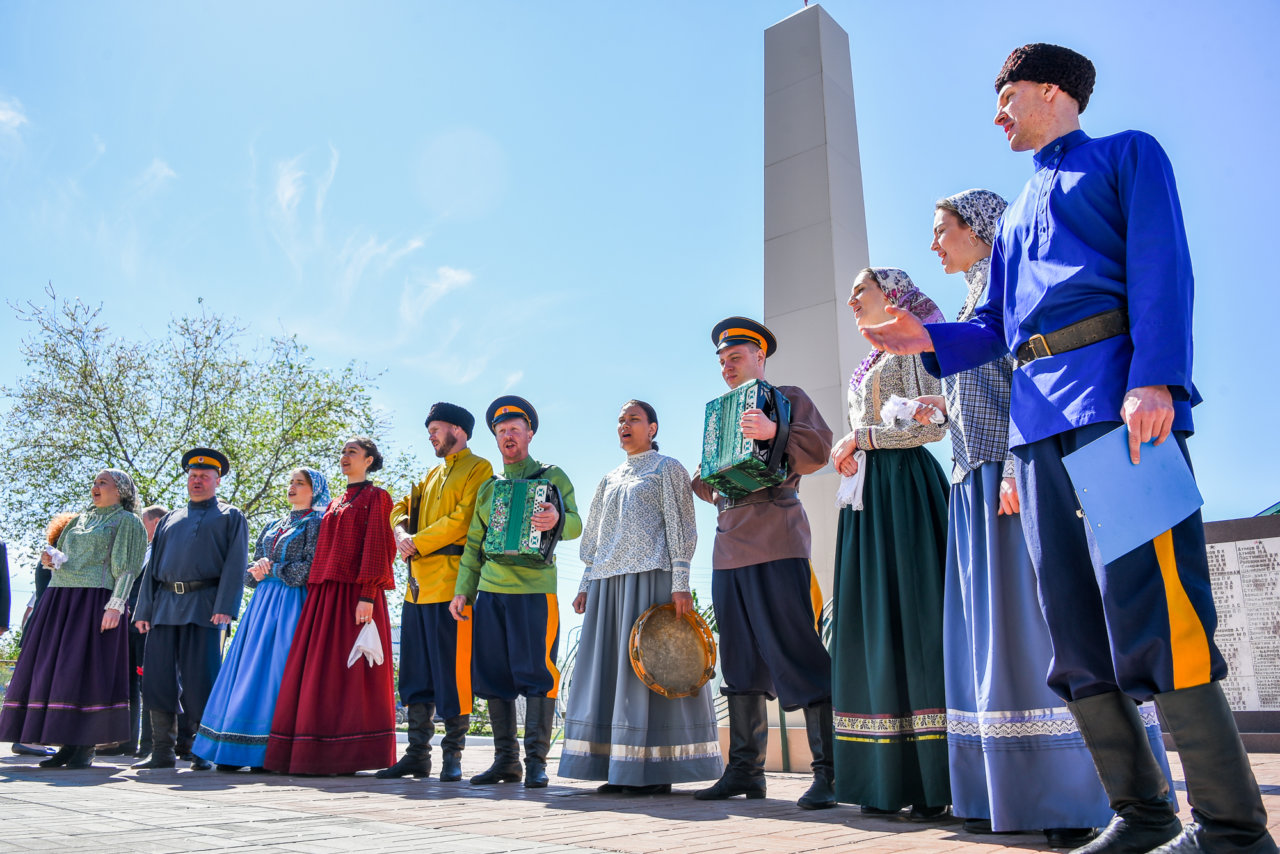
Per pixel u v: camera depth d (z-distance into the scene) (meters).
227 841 2.58
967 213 3.18
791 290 6.37
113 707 5.81
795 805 3.76
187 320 20.52
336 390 21.28
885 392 3.60
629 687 4.30
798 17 6.99
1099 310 2.09
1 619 6.57
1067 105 2.40
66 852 2.34
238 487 19.78
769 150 6.84
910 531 3.35
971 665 2.93
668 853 2.44
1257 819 1.83
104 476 6.12
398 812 3.41
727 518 4.15
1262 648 7.76
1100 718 2.11
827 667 3.85
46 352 19.62
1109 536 1.93
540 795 4.18
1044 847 2.60
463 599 5.03
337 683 5.36
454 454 5.48
